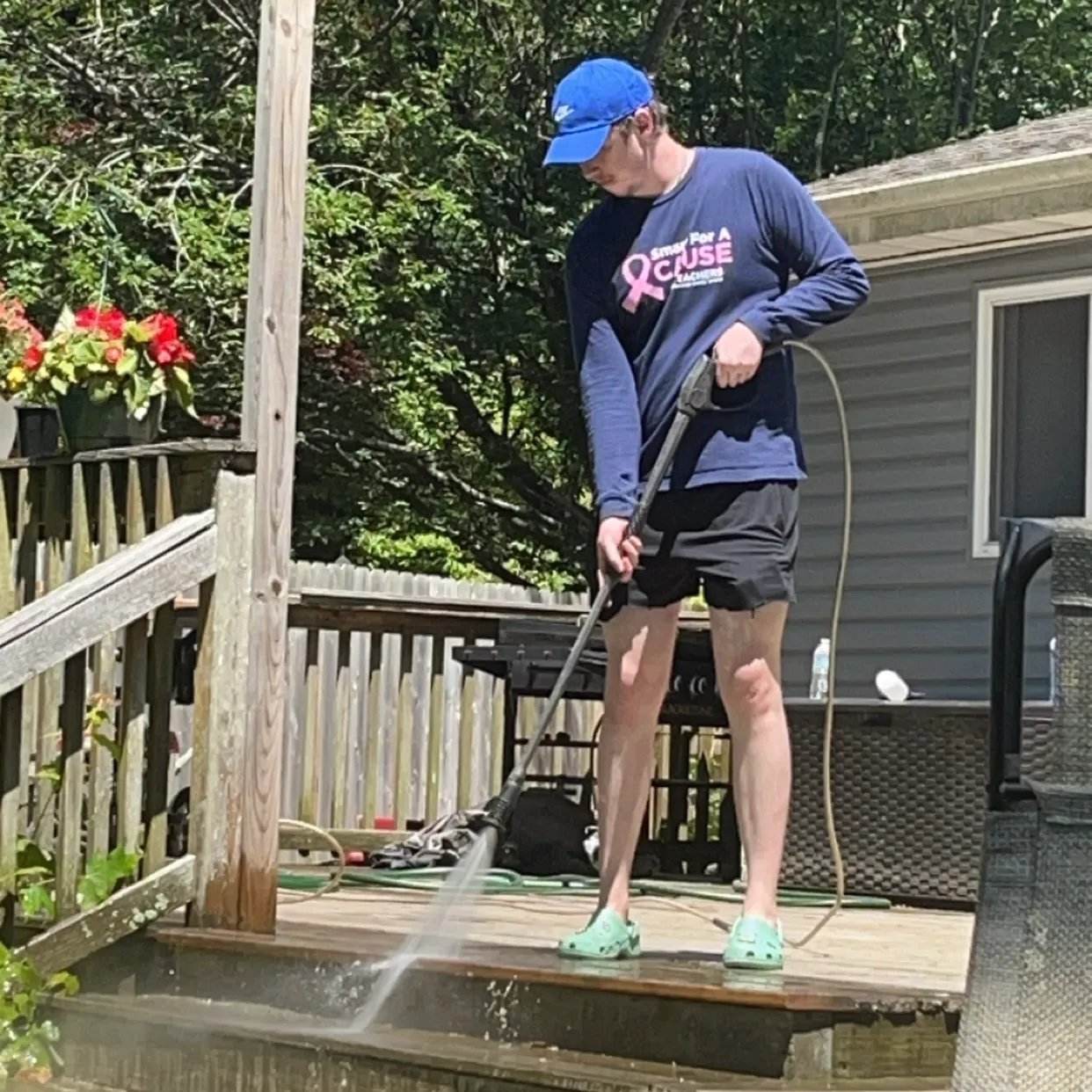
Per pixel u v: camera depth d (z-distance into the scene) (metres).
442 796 11.07
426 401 18.98
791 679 9.76
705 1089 3.95
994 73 21.58
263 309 5.46
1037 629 8.43
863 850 7.90
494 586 13.94
